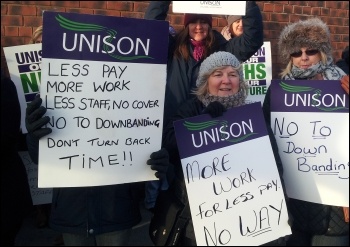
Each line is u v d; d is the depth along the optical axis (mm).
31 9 4344
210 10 2709
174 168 2334
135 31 2059
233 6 2713
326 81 2338
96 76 2037
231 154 2178
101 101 2051
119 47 2049
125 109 2084
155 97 2121
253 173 2178
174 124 2146
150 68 2102
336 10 5367
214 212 2143
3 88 2123
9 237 2262
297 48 2520
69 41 1992
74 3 4438
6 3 4273
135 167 2119
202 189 2145
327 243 2438
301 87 2355
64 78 2006
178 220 2188
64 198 2314
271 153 2195
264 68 4176
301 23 2539
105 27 2021
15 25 4316
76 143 2035
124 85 2074
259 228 2160
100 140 2062
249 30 2961
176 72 3059
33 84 3221
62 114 2014
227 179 2164
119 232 2396
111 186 2318
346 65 3732
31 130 1947
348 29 5457
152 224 2326
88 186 2127
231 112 2186
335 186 2334
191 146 2154
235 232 2146
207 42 3086
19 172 2277
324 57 2518
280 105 2375
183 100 3020
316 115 2352
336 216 2381
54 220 2355
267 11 5062
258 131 2203
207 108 2168
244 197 2164
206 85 2268
